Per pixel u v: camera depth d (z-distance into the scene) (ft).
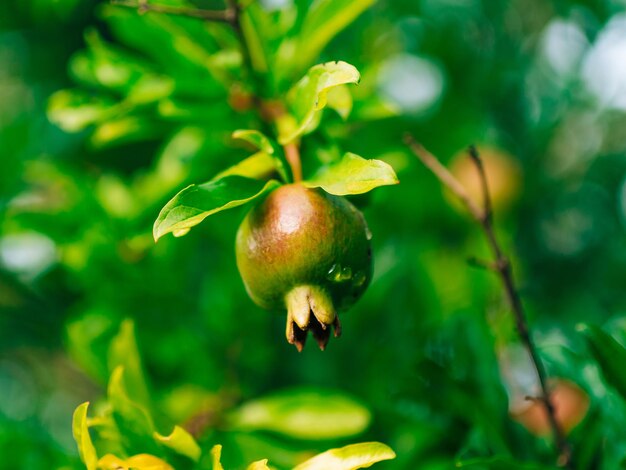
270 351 2.02
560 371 1.63
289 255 1.42
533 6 2.92
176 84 1.71
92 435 2.37
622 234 2.91
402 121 2.35
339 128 1.70
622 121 3.05
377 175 1.42
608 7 2.82
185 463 1.49
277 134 1.63
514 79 2.92
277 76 1.71
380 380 1.93
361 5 1.69
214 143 1.77
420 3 2.79
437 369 1.69
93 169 2.39
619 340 1.65
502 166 2.57
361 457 1.40
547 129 2.98
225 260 1.98
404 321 2.09
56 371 3.35
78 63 1.83
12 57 2.61
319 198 1.44
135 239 1.80
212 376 1.97
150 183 1.93
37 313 2.42
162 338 1.98
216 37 1.79
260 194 1.45
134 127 1.77
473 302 2.14
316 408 1.72
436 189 2.27
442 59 2.80
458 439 1.67
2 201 2.19
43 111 2.55
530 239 2.88
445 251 2.37
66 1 2.30
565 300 2.71
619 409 1.55
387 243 2.21
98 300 1.99
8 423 1.71
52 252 2.25
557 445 1.55
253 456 1.70
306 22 1.69
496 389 1.67
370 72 1.83
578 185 3.01
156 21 1.76
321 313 1.41
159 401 1.90
